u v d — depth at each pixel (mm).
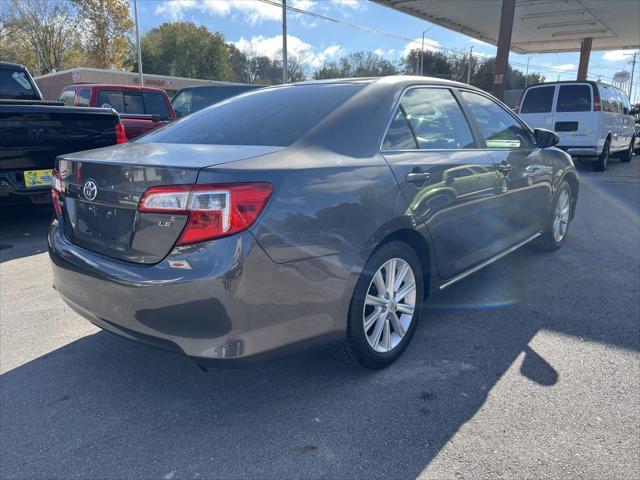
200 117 3295
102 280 2361
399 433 2383
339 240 2461
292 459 2221
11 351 3232
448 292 4191
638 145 17281
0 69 7500
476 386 2773
